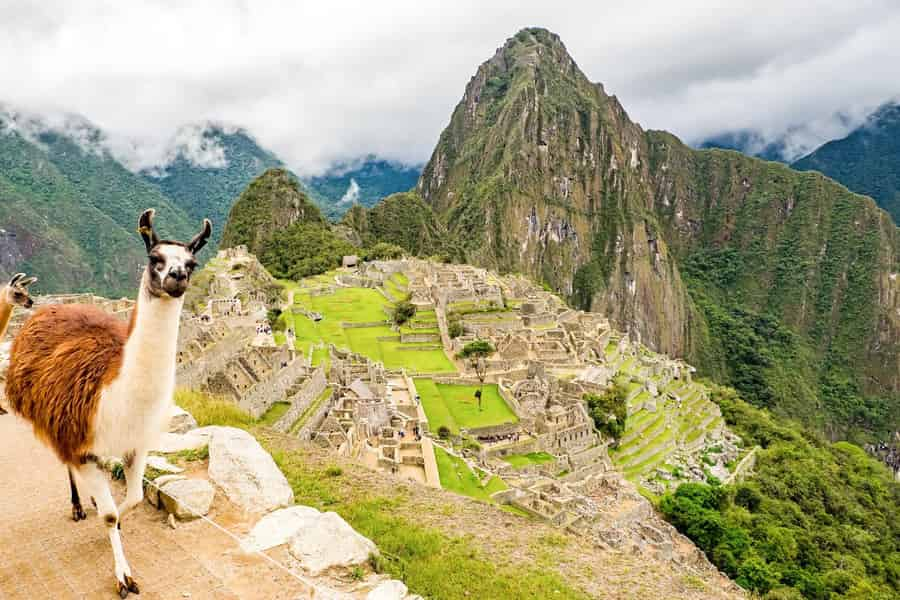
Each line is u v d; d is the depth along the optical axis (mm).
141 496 6891
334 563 8227
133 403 6168
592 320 103875
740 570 36562
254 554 7922
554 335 79000
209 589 7047
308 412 32906
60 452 6590
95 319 7312
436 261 166500
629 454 57219
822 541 53031
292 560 8055
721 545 38719
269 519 8828
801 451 80500
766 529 46344
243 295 65125
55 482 9297
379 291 99062
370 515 12305
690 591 12148
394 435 36031
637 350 107312
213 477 9875
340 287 102062
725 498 49000
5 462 9859
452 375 59750
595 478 42250
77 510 8172
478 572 10703
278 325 55406
